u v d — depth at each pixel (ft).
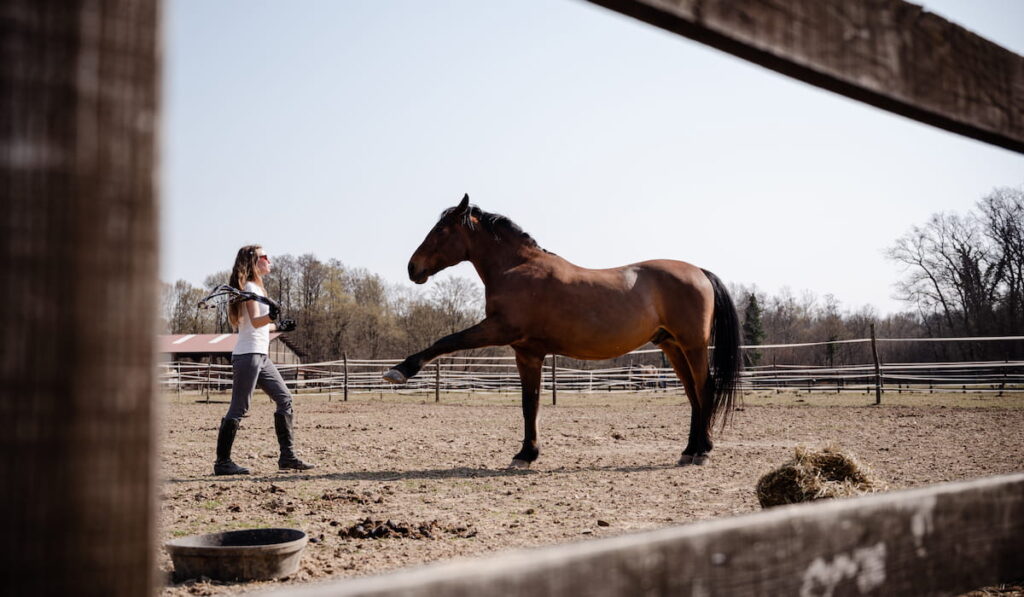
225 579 9.37
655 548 2.50
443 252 20.42
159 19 2.05
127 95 1.96
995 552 3.73
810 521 2.95
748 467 20.56
